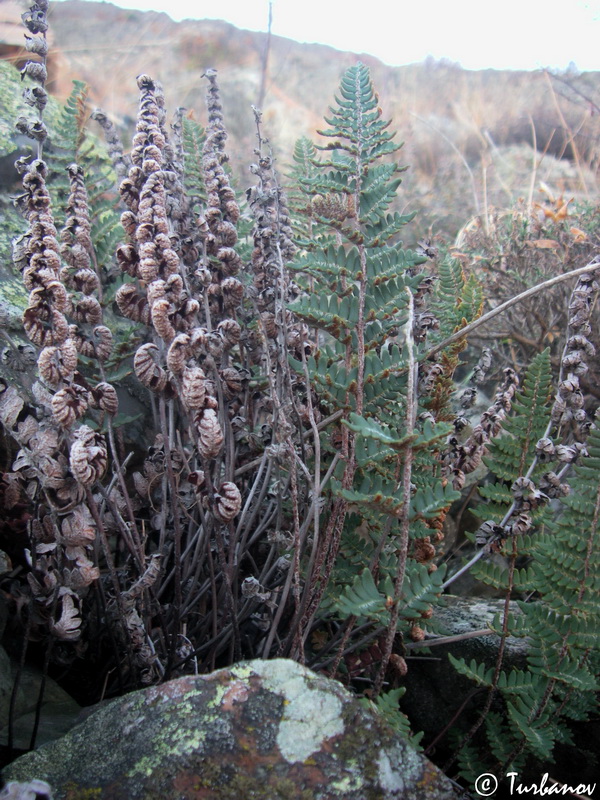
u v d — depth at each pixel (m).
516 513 0.34
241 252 0.50
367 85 0.37
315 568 0.33
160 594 0.39
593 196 1.00
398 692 0.30
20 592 0.37
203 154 0.44
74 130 0.53
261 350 0.42
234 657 0.35
